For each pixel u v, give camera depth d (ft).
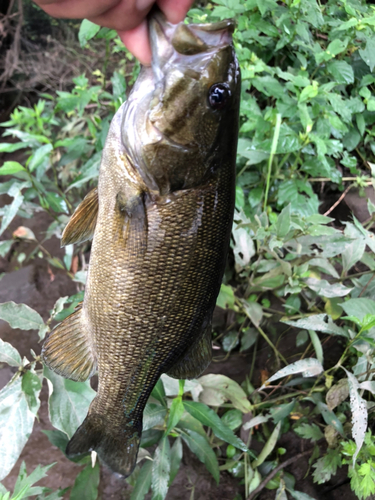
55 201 2.28
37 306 2.60
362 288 1.79
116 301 1.22
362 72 2.25
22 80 4.22
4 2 3.92
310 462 1.69
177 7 1.09
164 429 1.59
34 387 1.42
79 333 1.33
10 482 1.78
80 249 2.72
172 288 1.22
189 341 1.30
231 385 1.77
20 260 2.76
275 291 2.07
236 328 2.19
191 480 1.80
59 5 1.04
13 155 3.80
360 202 2.21
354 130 2.23
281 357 1.96
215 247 1.24
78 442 1.31
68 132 3.00
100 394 1.31
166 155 1.16
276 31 2.01
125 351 1.25
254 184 2.14
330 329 1.55
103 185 1.24
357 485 1.43
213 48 1.11
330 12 2.15
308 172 2.02
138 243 1.19
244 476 1.77
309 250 1.79
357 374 1.56
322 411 1.63
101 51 3.87
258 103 2.38
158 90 1.13
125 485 1.77
